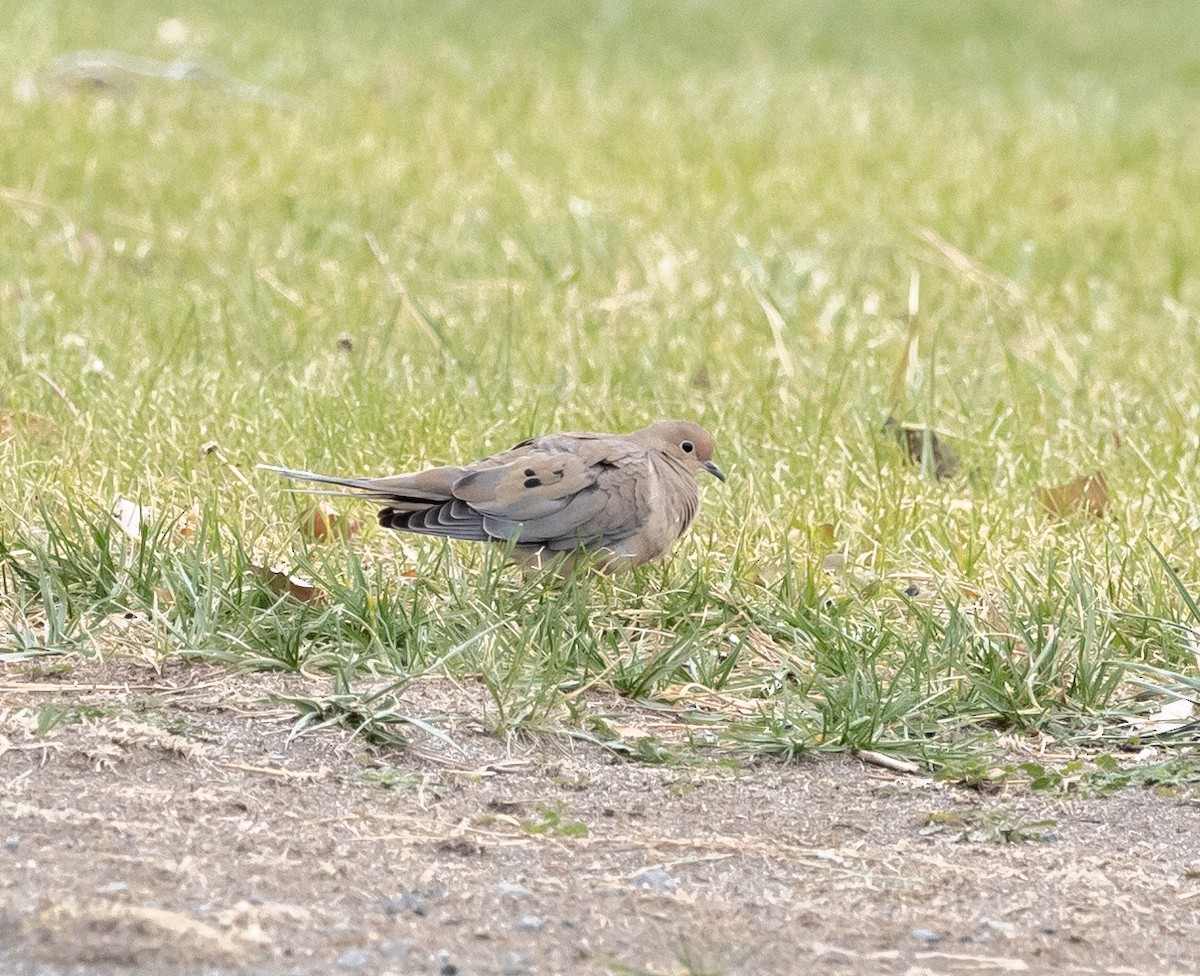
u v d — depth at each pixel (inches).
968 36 1467.8
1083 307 671.8
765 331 610.9
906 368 554.6
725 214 780.6
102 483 429.1
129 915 245.3
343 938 247.1
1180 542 426.3
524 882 271.6
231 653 346.9
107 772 299.3
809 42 1390.3
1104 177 917.2
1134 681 362.3
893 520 435.8
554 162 870.4
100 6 1209.4
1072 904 273.4
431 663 350.0
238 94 977.5
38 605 372.2
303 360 555.5
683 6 1499.8
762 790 314.7
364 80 1043.3
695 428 420.2
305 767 309.6
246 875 265.6
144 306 602.5
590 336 601.3
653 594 391.2
